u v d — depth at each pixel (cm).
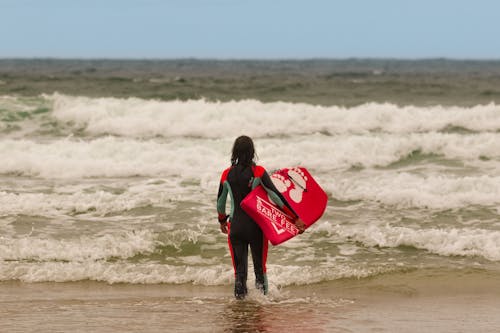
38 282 2648
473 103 10256
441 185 4059
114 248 3016
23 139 6153
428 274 2720
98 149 5253
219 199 2338
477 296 2453
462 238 3103
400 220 3553
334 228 3341
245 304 2338
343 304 2352
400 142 5269
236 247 2320
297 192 2320
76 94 11431
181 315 2191
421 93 12125
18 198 3803
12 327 2027
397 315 2203
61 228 3347
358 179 4472
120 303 2347
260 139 6116
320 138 6088
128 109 6906
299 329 2030
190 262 2939
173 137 6431
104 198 3828
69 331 1992
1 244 3022
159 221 3478
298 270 2750
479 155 5188
